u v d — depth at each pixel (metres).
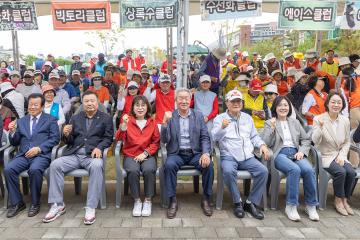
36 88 7.21
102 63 11.11
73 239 3.44
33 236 3.50
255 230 3.66
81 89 8.39
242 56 13.87
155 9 5.45
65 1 5.51
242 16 5.49
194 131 4.30
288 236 3.54
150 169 4.04
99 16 5.57
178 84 5.70
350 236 3.57
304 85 6.64
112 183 5.07
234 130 4.33
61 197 3.99
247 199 4.17
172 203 4.04
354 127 6.04
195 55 13.77
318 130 4.33
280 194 4.76
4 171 4.01
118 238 3.46
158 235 3.53
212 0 5.48
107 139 4.35
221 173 4.15
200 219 3.92
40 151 4.16
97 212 4.09
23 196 4.61
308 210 4.03
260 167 4.05
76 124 4.36
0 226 3.72
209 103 5.71
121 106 6.02
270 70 10.22
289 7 5.66
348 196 4.21
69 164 4.08
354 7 5.79
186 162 4.30
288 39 23.59
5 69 10.59
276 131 4.41
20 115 5.99
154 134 4.36
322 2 5.64
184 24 5.50
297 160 4.22
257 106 5.63
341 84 6.75
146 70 8.59
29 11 5.67
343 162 4.18
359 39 15.98
